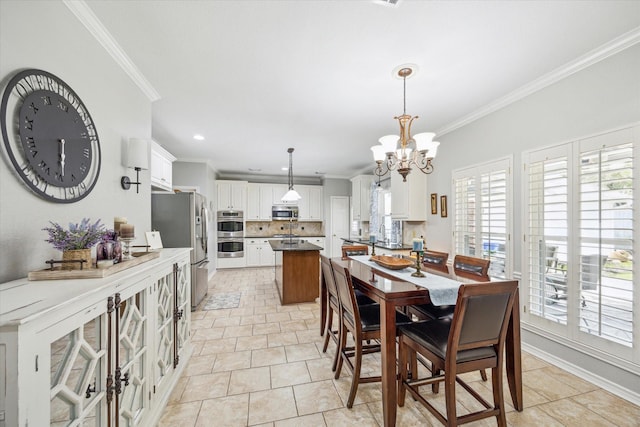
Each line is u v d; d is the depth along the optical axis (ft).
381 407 5.61
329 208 23.26
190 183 16.99
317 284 12.79
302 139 13.00
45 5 4.14
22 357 2.28
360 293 8.23
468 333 4.40
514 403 5.42
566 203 6.89
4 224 3.45
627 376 5.74
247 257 21.86
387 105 9.11
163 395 5.52
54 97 4.24
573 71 6.71
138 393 4.50
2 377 2.22
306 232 24.54
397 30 5.49
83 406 3.13
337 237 23.18
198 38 5.73
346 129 11.52
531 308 7.80
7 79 3.49
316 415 5.36
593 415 5.32
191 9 4.91
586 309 6.40
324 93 8.25
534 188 7.73
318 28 5.44
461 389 6.25
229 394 5.99
